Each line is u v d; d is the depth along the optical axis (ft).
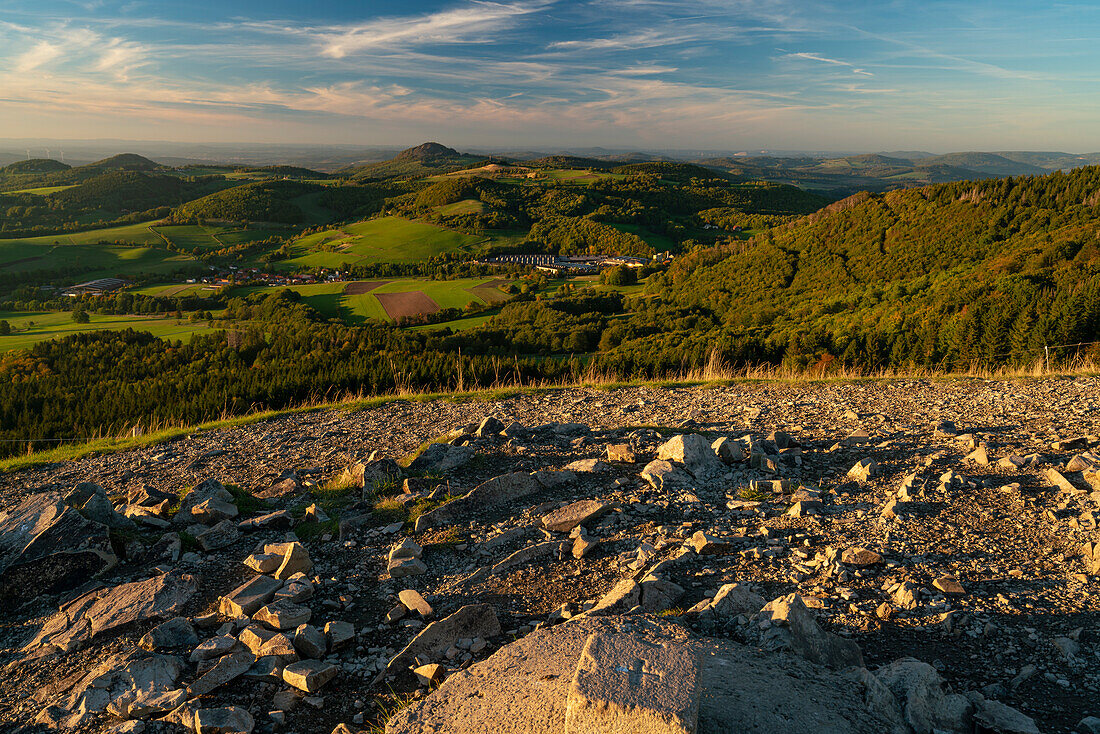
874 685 9.02
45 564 18.26
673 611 13.32
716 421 32.17
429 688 11.84
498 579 16.14
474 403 44.24
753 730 7.91
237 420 44.86
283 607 14.92
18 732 12.09
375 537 19.84
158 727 11.44
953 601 12.87
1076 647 10.86
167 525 21.79
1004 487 18.33
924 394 35.91
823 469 22.52
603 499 20.80
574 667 9.55
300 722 11.39
